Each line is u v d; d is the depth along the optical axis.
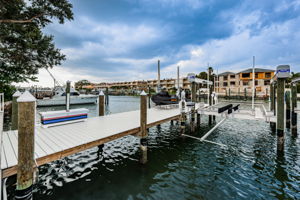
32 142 2.88
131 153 6.95
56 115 6.15
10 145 3.96
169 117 8.43
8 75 9.72
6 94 16.41
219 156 6.61
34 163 2.98
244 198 4.03
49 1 8.84
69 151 3.84
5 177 2.82
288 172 5.27
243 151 7.09
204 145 7.92
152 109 11.78
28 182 2.85
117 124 6.48
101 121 7.11
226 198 4.03
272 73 38.28
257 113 9.62
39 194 4.14
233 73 45.81
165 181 4.79
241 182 4.75
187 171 5.40
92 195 4.12
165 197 4.06
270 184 4.63
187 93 20.25
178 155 6.72
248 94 38.56
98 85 99.19
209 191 4.32
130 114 9.24
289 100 10.35
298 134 9.30
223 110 9.01
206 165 5.83
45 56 10.05
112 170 5.45
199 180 4.86
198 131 10.58
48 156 3.44
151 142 8.43
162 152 7.06
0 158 3.18
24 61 9.45
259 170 5.44
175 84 61.84
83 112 7.07
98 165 5.82
